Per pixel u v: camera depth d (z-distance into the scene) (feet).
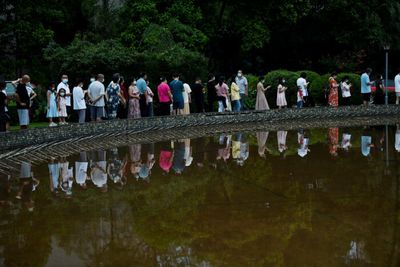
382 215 21.90
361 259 16.83
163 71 75.46
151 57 74.54
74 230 20.90
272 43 113.91
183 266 16.78
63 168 35.14
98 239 19.76
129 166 35.47
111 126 57.52
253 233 19.98
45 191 28.07
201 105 69.62
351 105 77.36
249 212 22.90
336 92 75.41
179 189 27.94
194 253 18.04
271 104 83.30
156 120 62.34
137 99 61.26
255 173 31.81
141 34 85.30
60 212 23.62
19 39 88.79
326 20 109.70
